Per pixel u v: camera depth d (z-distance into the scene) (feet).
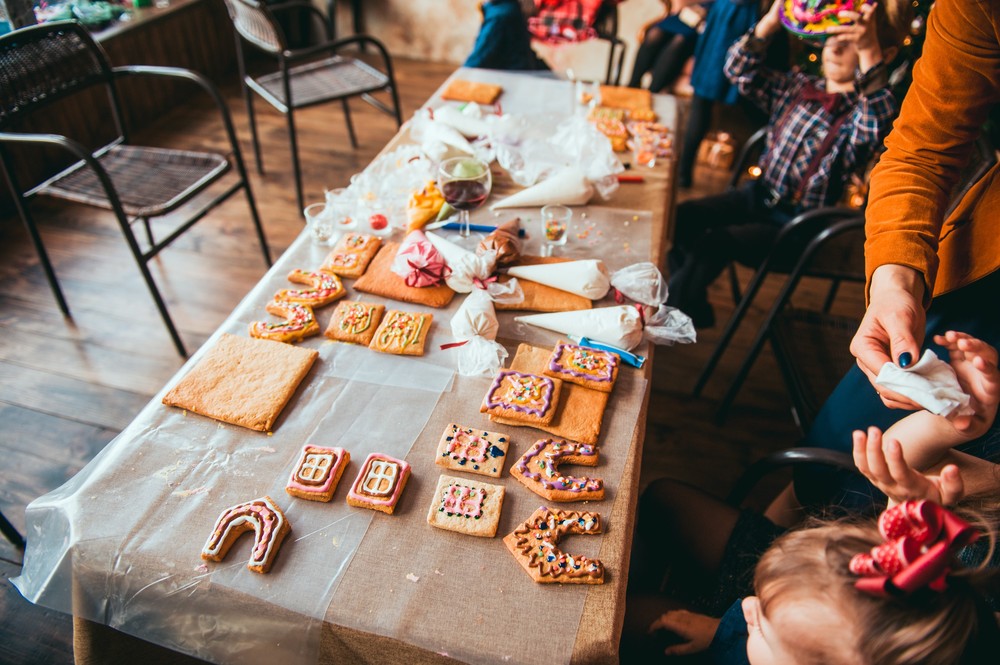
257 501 2.70
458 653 2.31
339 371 3.40
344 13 13.83
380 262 4.15
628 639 3.43
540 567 2.54
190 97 12.00
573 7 9.83
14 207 8.68
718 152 10.55
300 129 11.23
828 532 2.27
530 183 5.14
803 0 5.32
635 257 4.38
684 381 7.09
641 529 4.12
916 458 3.02
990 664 2.01
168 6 11.02
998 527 2.52
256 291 3.92
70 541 2.59
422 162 5.10
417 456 2.99
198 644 2.60
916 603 1.86
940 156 3.23
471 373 3.41
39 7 8.79
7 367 6.53
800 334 5.60
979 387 2.37
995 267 3.03
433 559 2.58
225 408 3.09
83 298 7.44
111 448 2.95
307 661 2.49
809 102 6.05
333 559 2.57
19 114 5.88
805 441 4.50
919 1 6.28
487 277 3.95
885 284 3.00
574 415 3.20
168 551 2.56
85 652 2.79
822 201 6.24
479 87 6.54
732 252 6.19
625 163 5.55
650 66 10.69
